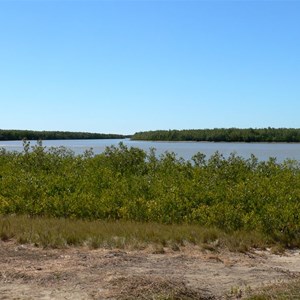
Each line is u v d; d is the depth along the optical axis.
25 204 15.15
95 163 20.92
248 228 12.55
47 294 6.97
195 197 14.55
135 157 21.34
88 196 15.09
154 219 14.01
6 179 17.39
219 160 19.02
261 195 13.65
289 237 11.94
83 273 8.06
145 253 9.95
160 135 135.75
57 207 14.79
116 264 8.84
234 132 122.69
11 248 9.98
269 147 101.19
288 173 16.19
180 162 20.22
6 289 7.18
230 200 13.86
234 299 7.01
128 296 6.76
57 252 9.74
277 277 8.35
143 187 16.31
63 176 18.31
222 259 9.75
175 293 6.88
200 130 123.88
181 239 11.19
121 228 12.20
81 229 11.80
